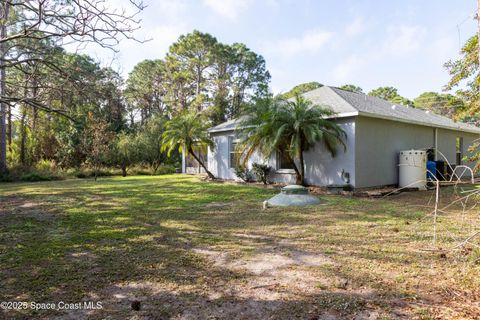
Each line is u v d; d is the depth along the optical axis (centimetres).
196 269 339
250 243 436
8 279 315
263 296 274
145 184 1317
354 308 250
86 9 500
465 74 487
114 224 561
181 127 1484
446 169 1221
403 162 1095
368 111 1002
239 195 928
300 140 987
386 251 391
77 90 666
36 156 2055
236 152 1346
